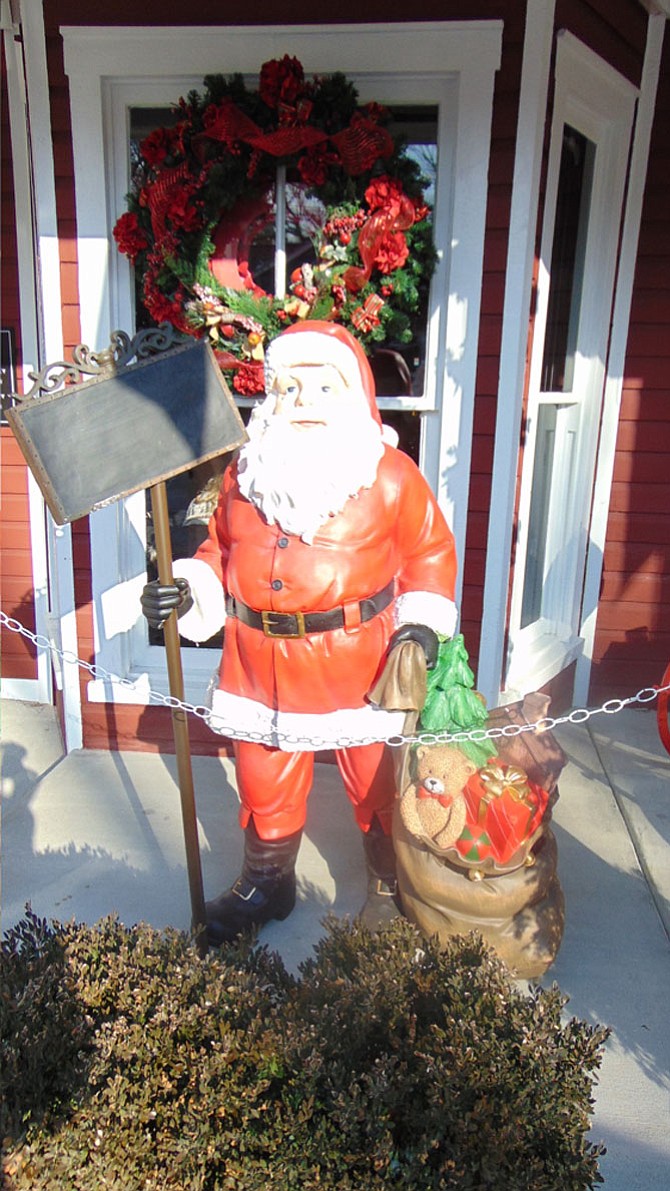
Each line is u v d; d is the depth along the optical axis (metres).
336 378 2.45
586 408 4.42
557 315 4.22
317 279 3.27
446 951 2.22
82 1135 1.84
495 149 3.42
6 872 3.22
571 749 4.27
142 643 4.20
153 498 2.38
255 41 3.37
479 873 2.50
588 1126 1.91
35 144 3.54
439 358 3.66
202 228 3.29
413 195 3.26
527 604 4.59
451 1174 1.75
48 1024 1.98
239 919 2.83
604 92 3.89
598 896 3.16
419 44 3.32
